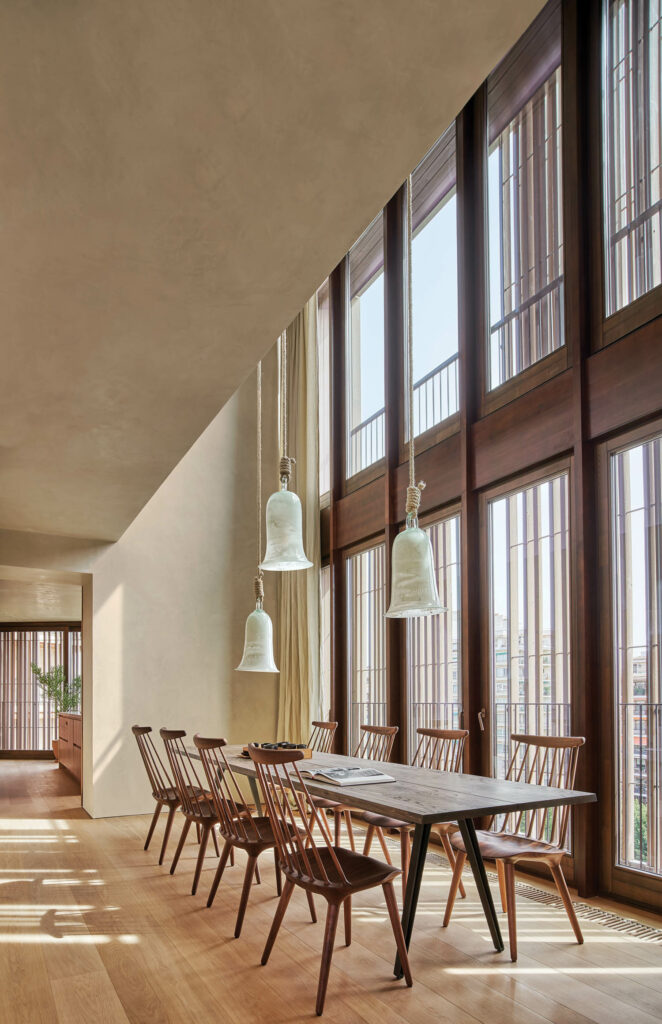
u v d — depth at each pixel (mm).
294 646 7043
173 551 7109
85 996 2697
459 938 3227
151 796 6641
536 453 4289
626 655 3674
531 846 3102
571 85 4141
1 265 2342
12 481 4805
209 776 3746
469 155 5191
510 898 2988
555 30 4480
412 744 5605
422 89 1649
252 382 7777
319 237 2217
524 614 4422
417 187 6012
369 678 6336
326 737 5469
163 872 4477
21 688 11602
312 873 2797
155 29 1474
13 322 2723
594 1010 2518
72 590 8359
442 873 4344
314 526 7027
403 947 2750
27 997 2699
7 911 3719
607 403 3775
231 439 7582
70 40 1509
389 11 1429
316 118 1729
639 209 3779
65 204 2047
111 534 6512
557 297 4359
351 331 7031
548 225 4477
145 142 1808
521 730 4387
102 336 2846
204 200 2033
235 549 7422
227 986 2762
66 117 1728
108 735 6559
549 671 4195
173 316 2691
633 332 3625
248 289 2514
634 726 3602
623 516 3740
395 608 3094
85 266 2355
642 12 3828
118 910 3723
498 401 4789
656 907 3418
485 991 2674
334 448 6973
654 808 3467
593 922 3355
